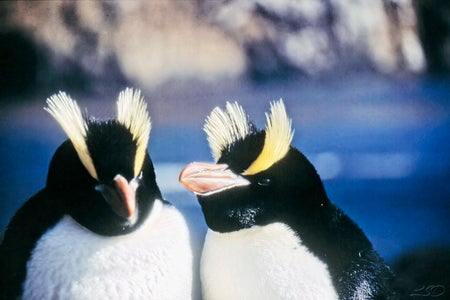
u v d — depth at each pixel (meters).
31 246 4.71
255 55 9.62
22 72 9.34
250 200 5.28
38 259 4.68
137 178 4.71
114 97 9.38
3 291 4.65
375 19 9.74
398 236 8.66
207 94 9.54
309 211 5.41
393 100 9.61
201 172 5.18
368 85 9.72
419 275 8.30
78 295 4.66
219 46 9.58
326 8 9.64
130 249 4.78
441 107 9.69
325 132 9.51
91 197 4.61
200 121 9.48
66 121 4.69
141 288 4.78
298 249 5.31
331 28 9.68
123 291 4.73
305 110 9.56
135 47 9.49
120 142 4.64
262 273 5.26
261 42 9.62
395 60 9.76
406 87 9.66
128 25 9.51
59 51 9.38
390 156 9.45
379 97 9.66
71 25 9.40
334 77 9.67
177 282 4.94
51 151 9.30
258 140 5.36
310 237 5.36
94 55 9.41
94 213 4.64
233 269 5.32
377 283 5.47
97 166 4.56
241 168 5.30
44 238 4.72
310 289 5.25
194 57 9.55
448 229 8.83
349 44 9.70
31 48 9.35
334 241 5.43
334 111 9.56
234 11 9.55
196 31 9.58
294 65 9.65
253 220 5.32
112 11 9.48
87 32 9.44
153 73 9.49
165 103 9.40
